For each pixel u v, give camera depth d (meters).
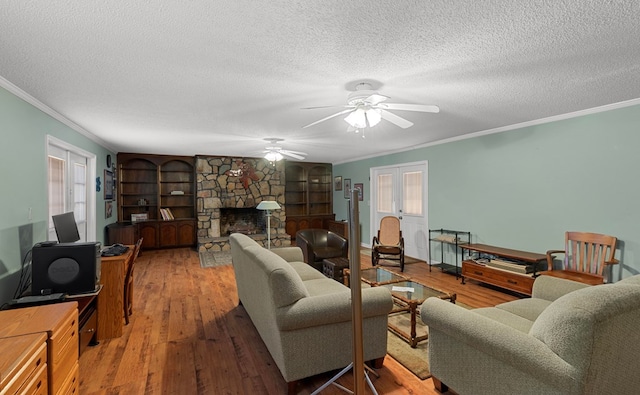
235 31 1.69
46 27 1.63
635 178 3.04
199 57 2.01
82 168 4.35
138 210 6.97
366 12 1.52
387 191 6.73
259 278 2.28
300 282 2.06
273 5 1.46
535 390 1.40
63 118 3.43
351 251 1.41
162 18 1.56
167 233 6.85
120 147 5.67
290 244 7.60
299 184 8.92
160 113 3.31
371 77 2.35
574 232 3.41
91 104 2.98
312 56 2.00
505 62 2.11
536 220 3.90
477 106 3.18
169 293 3.96
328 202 9.20
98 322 2.68
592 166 3.35
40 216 2.97
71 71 2.21
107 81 2.40
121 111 3.22
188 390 2.00
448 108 3.24
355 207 1.40
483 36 1.76
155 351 2.49
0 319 1.51
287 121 3.69
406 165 6.09
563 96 2.87
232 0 1.42
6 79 2.34
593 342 1.24
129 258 3.01
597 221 3.32
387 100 2.92
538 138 3.85
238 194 7.30
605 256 3.12
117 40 1.78
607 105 3.16
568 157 3.55
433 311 1.89
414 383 2.09
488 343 1.55
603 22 1.62
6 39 1.75
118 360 2.36
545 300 2.36
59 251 2.33
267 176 7.61
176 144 5.36
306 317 1.91
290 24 1.63
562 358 1.32
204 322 3.06
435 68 2.20
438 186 5.36
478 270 4.14
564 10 1.52
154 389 2.01
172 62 2.07
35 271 2.29
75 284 2.35
